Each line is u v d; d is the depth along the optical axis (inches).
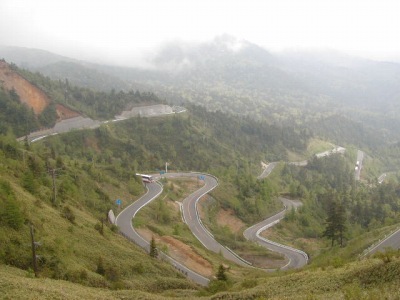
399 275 1360.7
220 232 4564.5
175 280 2374.5
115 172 4955.7
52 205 2748.5
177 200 5007.4
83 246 2308.1
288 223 5625.0
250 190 6205.7
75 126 7500.0
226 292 1827.0
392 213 6156.5
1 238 1840.6
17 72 7726.4
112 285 1982.0
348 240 4018.2
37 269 1792.6
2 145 3464.6
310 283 1628.9
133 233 3430.1
